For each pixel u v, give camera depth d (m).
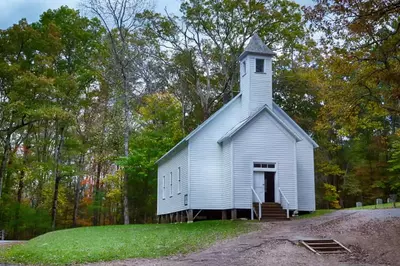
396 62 21.47
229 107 29.41
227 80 41.41
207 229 21.70
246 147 26.84
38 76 35.34
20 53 36.12
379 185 45.12
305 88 42.06
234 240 18.09
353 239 17.53
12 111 33.94
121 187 44.53
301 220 23.80
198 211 28.56
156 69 42.78
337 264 14.23
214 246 17.11
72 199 52.31
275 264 14.19
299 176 29.38
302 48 39.34
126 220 37.09
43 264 14.80
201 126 28.39
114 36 39.03
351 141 50.34
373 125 27.42
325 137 46.06
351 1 18.53
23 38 35.53
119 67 39.00
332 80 23.94
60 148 41.03
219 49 42.09
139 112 45.78
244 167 26.61
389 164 45.12
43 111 33.28
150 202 44.97
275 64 41.88
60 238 21.27
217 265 14.05
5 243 24.33
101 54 40.72
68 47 41.12
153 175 42.75
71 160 49.69
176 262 14.55
